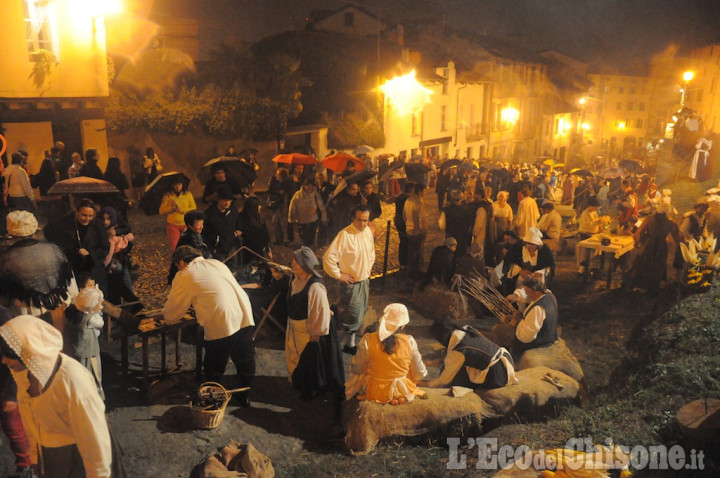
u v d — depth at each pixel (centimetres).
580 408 623
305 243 1290
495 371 607
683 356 676
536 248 893
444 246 977
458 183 2156
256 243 858
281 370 705
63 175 1391
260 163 2127
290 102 2261
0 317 421
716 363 638
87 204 662
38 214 1342
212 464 473
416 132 3500
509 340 779
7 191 1127
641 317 986
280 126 2141
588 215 1248
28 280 479
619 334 916
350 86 3053
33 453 365
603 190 2208
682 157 2181
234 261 846
